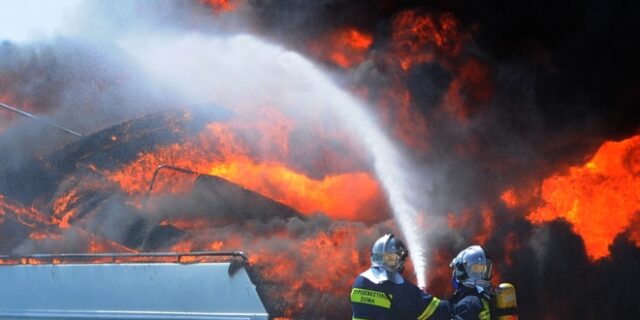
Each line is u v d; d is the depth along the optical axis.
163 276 5.80
